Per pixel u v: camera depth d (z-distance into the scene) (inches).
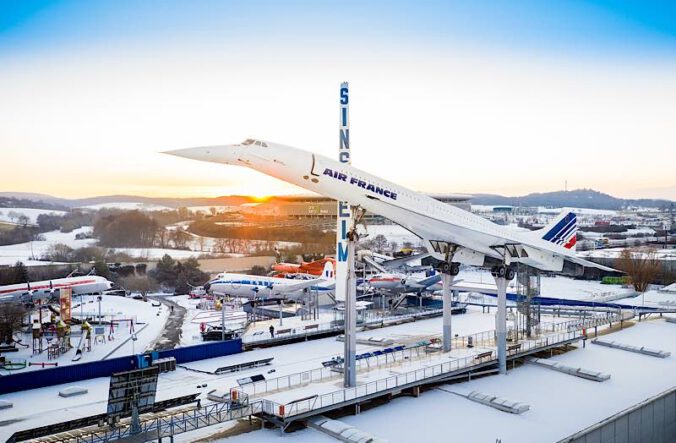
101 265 4424.2
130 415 1052.5
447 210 1756.9
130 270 4899.1
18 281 3695.9
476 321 2603.3
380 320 2511.1
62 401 1375.5
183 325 2812.5
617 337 2201.0
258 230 6865.2
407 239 7027.6
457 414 1334.9
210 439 1136.8
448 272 1792.6
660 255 5032.0
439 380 1521.9
